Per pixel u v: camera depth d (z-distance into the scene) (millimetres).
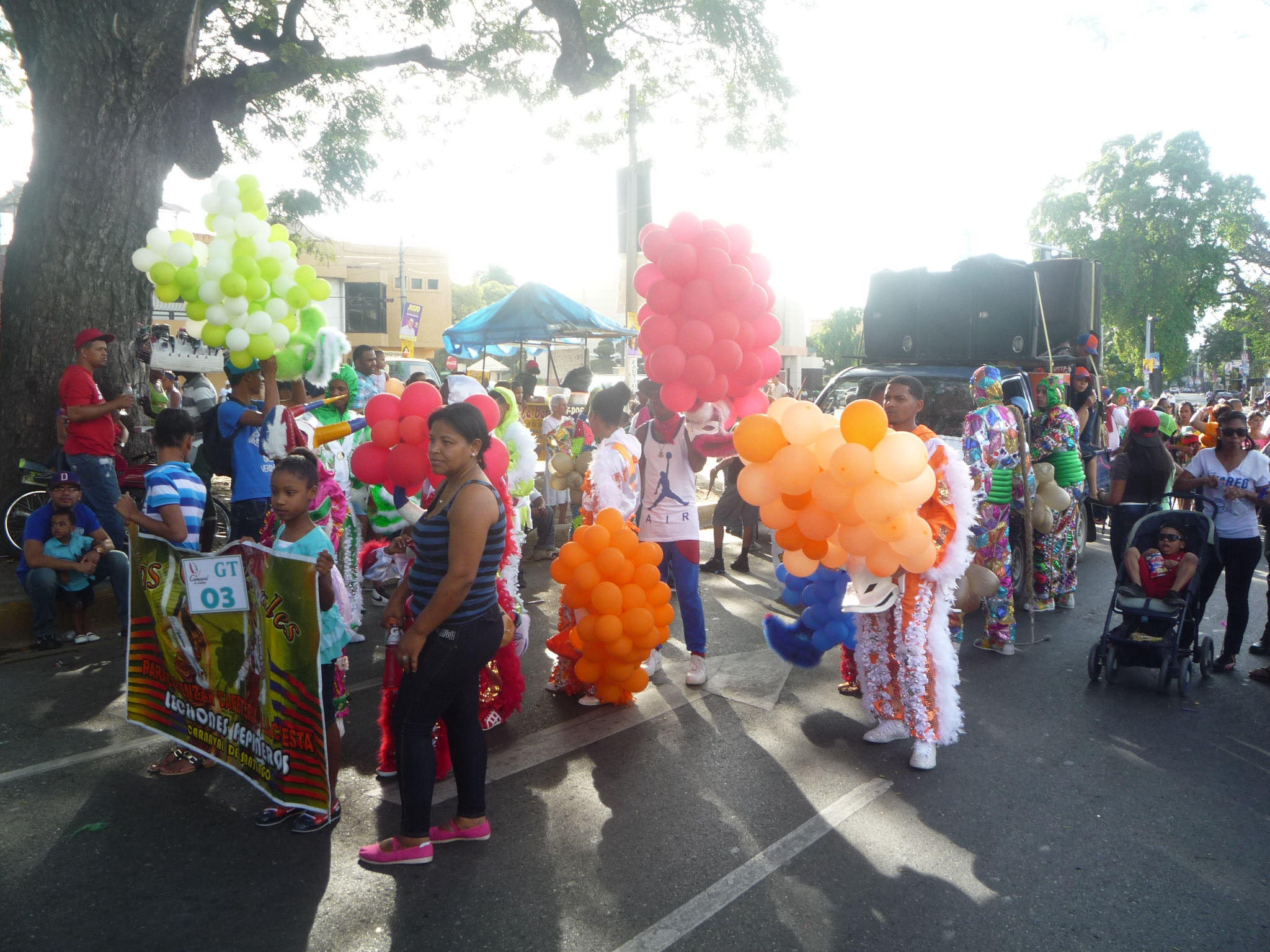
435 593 3176
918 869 3352
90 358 6750
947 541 4148
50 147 7773
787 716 4906
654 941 2887
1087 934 2961
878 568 4008
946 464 4152
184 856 3402
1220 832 3688
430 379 14328
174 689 3957
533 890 3180
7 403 7727
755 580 8273
